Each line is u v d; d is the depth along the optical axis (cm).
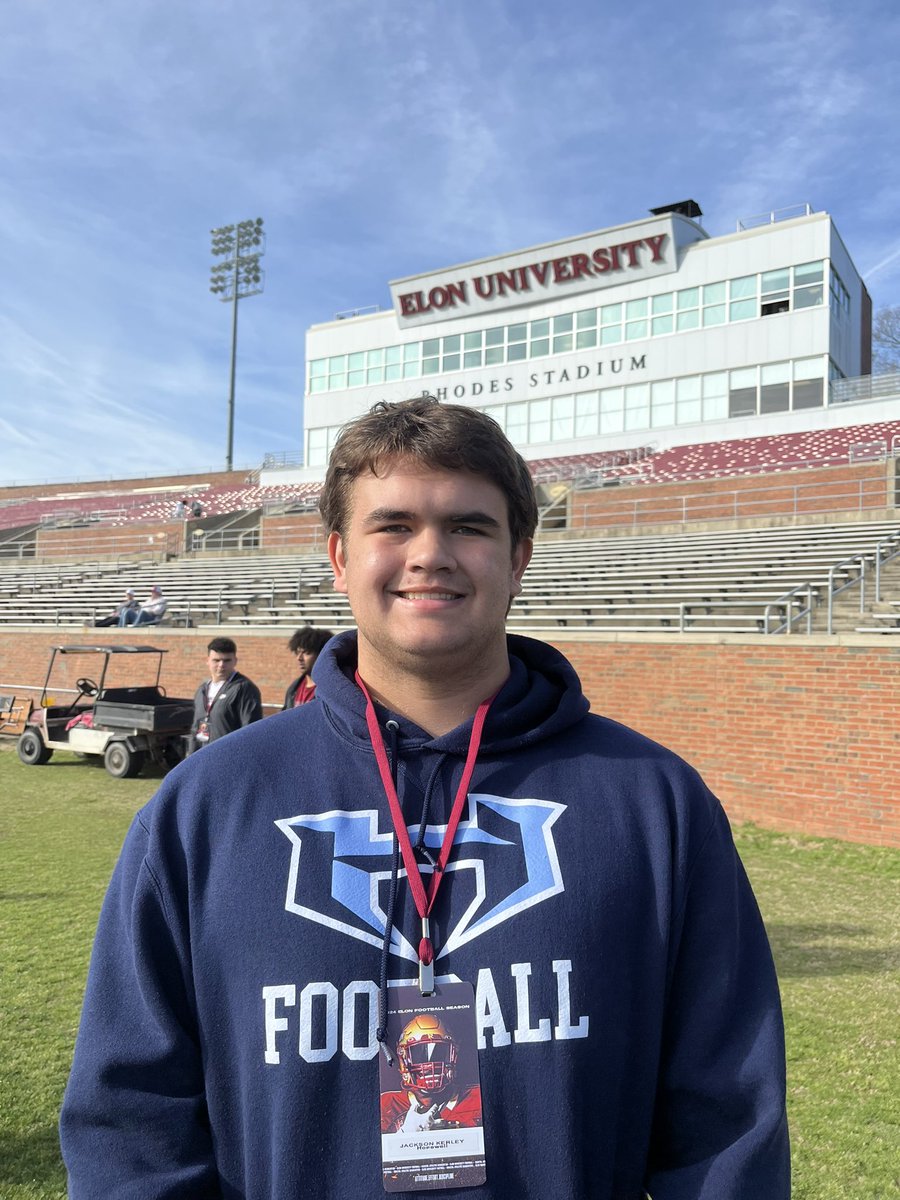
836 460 2366
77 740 1248
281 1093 117
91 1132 128
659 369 3222
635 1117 128
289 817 133
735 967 137
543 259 3441
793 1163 316
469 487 145
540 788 137
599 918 127
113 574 2567
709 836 141
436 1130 117
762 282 3072
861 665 871
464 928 125
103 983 134
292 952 122
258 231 5534
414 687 148
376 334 3862
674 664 1011
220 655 705
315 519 2636
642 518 2144
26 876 696
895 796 838
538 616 1372
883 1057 397
